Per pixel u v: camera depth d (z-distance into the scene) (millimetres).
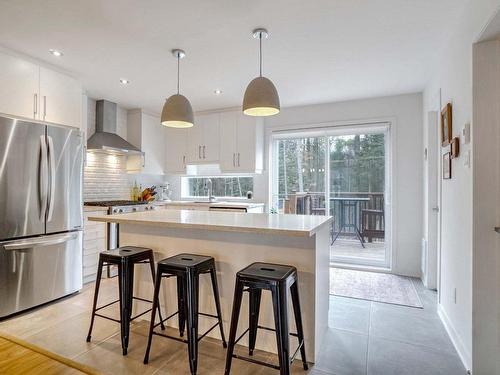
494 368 1831
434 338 2354
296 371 1947
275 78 3414
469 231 1953
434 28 2344
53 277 2992
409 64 3023
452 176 2377
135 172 4777
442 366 2000
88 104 4238
